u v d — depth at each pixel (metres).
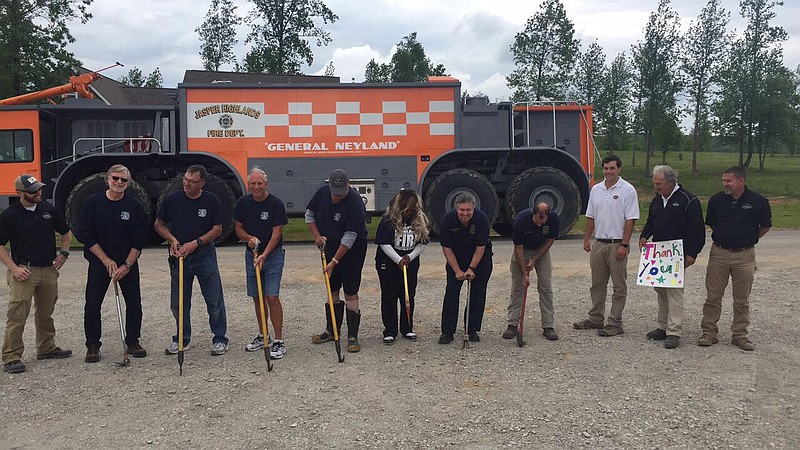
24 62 25.41
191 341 6.41
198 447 4.10
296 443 4.13
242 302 7.96
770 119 34.97
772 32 33.06
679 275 5.99
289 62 31.67
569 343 6.20
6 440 4.23
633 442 4.09
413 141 12.93
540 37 28.14
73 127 13.32
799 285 8.48
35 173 12.73
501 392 4.95
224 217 5.92
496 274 9.48
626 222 6.34
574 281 8.98
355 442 4.14
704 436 4.16
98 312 5.77
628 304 7.71
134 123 13.36
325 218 6.03
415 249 6.21
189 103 12.64
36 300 5.77
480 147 13.30
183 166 13.26
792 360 5.63
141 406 4.75
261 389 5.05
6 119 12.67
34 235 5.61
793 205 21.77
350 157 12.83
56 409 4.72
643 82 30.31
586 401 4.75
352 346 6.00
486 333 6.61
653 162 43.25
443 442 4.12
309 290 8.57
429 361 5.70
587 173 13.87
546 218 6.11
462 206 6.02
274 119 12.71
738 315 6.00
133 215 5.78
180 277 5.57
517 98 28.72
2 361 5.68
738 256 5.93
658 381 5.14
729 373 5.31
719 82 30.67
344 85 12.77
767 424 4.33
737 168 5.89
